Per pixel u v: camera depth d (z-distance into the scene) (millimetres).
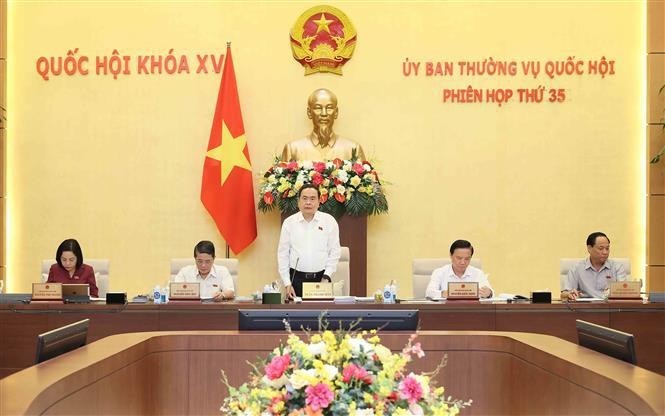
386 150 8461
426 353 3459
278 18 8484
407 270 8438
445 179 8477
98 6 8516
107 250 8484
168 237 8500
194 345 3393
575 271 6699
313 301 5633
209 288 6414
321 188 7711
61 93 8539
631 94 8461
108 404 2783
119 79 8523
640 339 5699
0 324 5668
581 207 8445
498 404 3438
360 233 7852
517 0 8469
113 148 8531
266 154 8461
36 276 8492
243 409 2564
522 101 8477
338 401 2400
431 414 2557
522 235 8453
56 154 8547
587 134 8477
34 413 2098
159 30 8508
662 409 2029
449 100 8484
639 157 8469
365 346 2551
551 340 3309
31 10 8523
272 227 8422
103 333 5598
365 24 8484
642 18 8461
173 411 3371
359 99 8477
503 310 5598
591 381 2535
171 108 8516
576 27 8477
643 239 8430
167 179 8516
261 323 3463
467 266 6320
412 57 8484
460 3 8484
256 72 8484
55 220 8516
